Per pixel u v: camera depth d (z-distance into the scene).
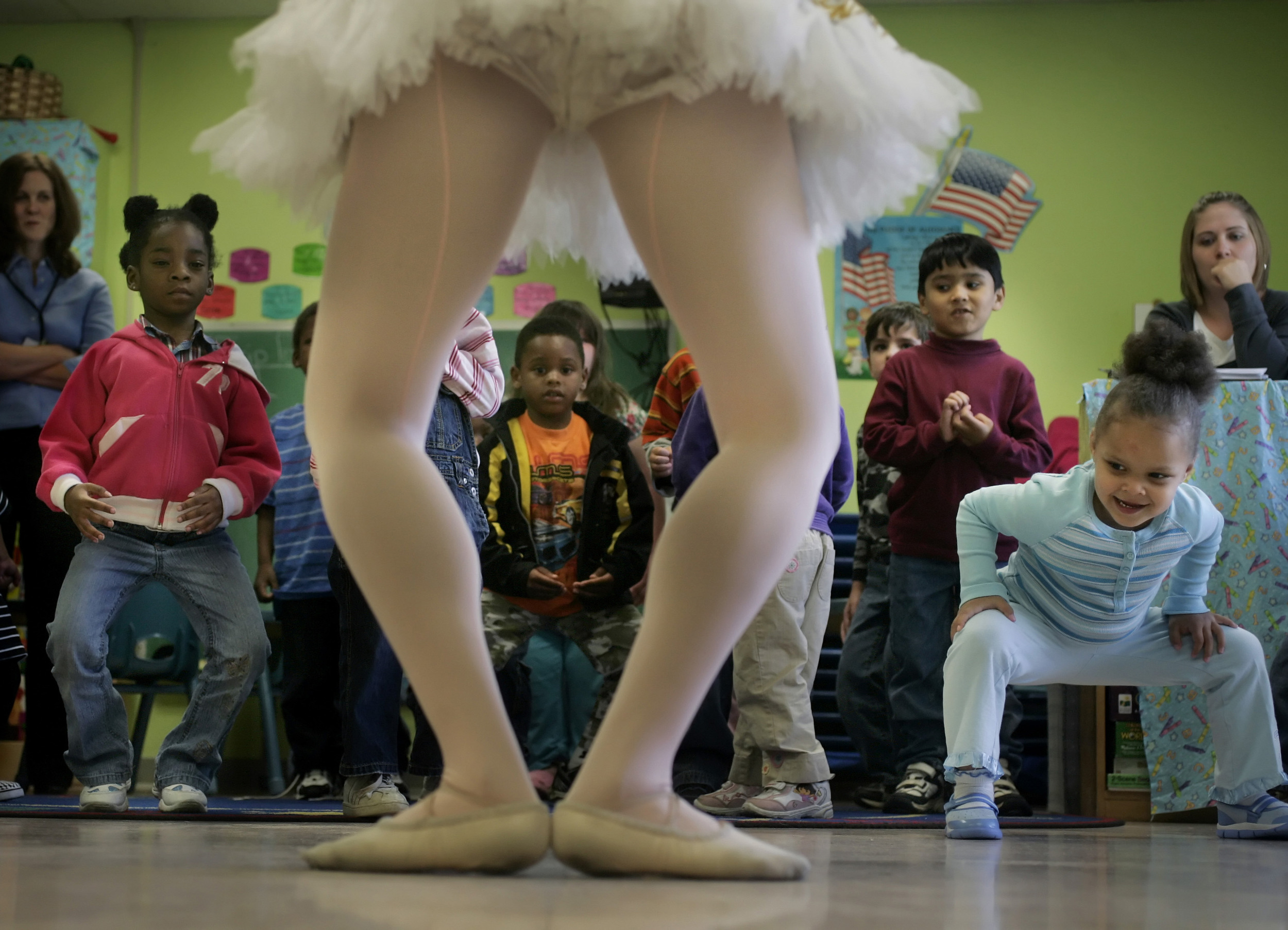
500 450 2.93
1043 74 5.23
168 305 2.28
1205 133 5.18
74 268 3.44
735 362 0.97
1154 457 1.69
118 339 2.26
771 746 2.32
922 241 5.12
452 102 0.97
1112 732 2.74
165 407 2.21
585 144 1.14
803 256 1.00
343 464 0.96
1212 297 3.12
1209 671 1.89
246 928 0.67
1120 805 2.72
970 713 1.76
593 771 0.94
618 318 5.17
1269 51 5.20
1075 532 1.77
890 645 2.79
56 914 0.72
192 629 3.66
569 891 0.83
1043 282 5.13
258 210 5.26
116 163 5.30
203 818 1.94
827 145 1.07
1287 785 2.24
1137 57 5.22
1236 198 3.11
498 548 2.80
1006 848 1.54
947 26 5.28
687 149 0.97
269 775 3.91
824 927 0.71
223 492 2.17
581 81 0.97
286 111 1.02
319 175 1.09
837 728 4.09
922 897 0.89
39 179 3.36
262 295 5.21
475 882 0.89
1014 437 2.82
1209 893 0.99
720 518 0.93
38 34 5.38
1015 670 1.81
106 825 1.72
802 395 0.97
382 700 2.12
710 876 0.92
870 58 1.03
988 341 2.91
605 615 2.89
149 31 5.38
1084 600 1.82
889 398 2.86
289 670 3.21
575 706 3.53
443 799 0.94
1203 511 1.80
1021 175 5.16
